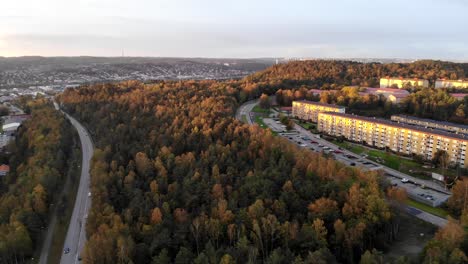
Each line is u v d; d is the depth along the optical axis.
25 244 126.69
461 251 91.69
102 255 106.88
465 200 129.88
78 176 196.25
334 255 110.06
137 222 123.00
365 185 133.50
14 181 190.62
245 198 130.38
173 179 155.88
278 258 97.88
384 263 101.88
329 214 119.25
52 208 162.75
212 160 162.50
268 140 176.25
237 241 112.12
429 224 127.00
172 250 111.81
